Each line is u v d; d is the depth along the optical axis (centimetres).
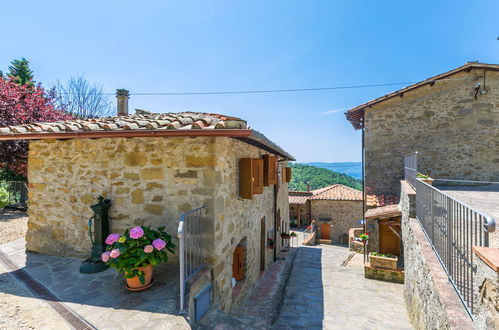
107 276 378
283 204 1095
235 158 473
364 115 1034
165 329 260
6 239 562
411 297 489
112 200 422
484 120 914
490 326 171
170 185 393
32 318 273
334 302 575
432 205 374
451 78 937
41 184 471
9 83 1099
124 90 778
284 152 755
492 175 909
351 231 1328
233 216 457
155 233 352
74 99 1677
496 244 328
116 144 421
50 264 422
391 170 998
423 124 970
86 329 258
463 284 243
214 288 370
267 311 500
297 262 913
